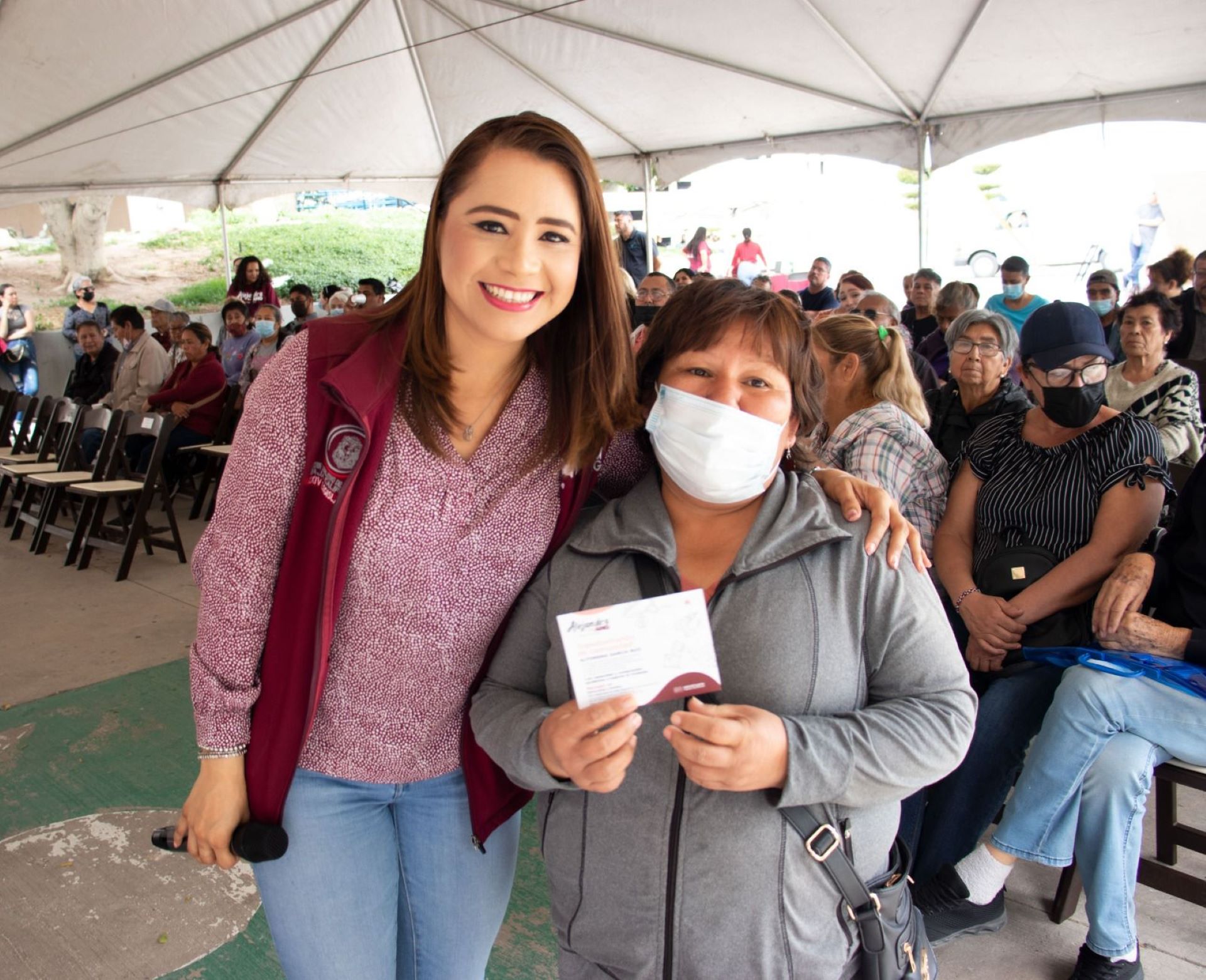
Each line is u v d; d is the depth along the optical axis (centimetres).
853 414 266
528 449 129
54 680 390
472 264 113
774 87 829
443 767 139
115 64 767
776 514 124
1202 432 387
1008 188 1584
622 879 120
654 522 127
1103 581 238
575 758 105
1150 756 202
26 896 246
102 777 308
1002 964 216
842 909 118
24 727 345
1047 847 208
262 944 225
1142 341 388
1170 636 212
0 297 1060
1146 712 201
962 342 319
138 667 402
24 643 434
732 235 1939
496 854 149
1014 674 240
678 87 866
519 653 134
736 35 738
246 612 123
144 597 507
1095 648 225
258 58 820
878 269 1797
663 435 125
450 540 125
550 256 115
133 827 278
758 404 124
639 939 119
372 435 120
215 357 765
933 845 233
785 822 115
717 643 118
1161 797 226
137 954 222
